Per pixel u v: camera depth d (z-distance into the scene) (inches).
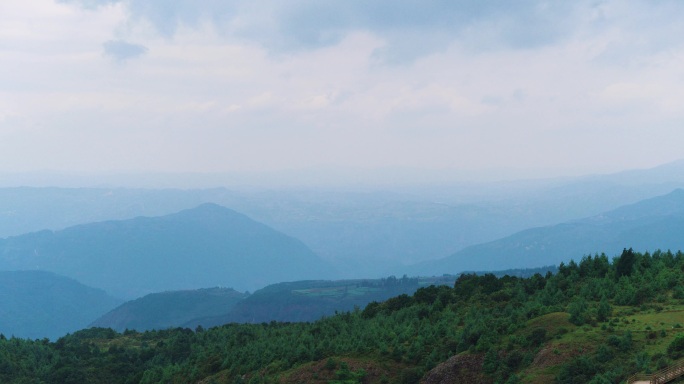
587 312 4284.0
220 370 5398.6
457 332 4626.0
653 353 3558.1
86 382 6117.1
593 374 3563.0
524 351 4057.6
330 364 4579.2
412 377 4288.9
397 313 5403.5
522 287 5378.9
